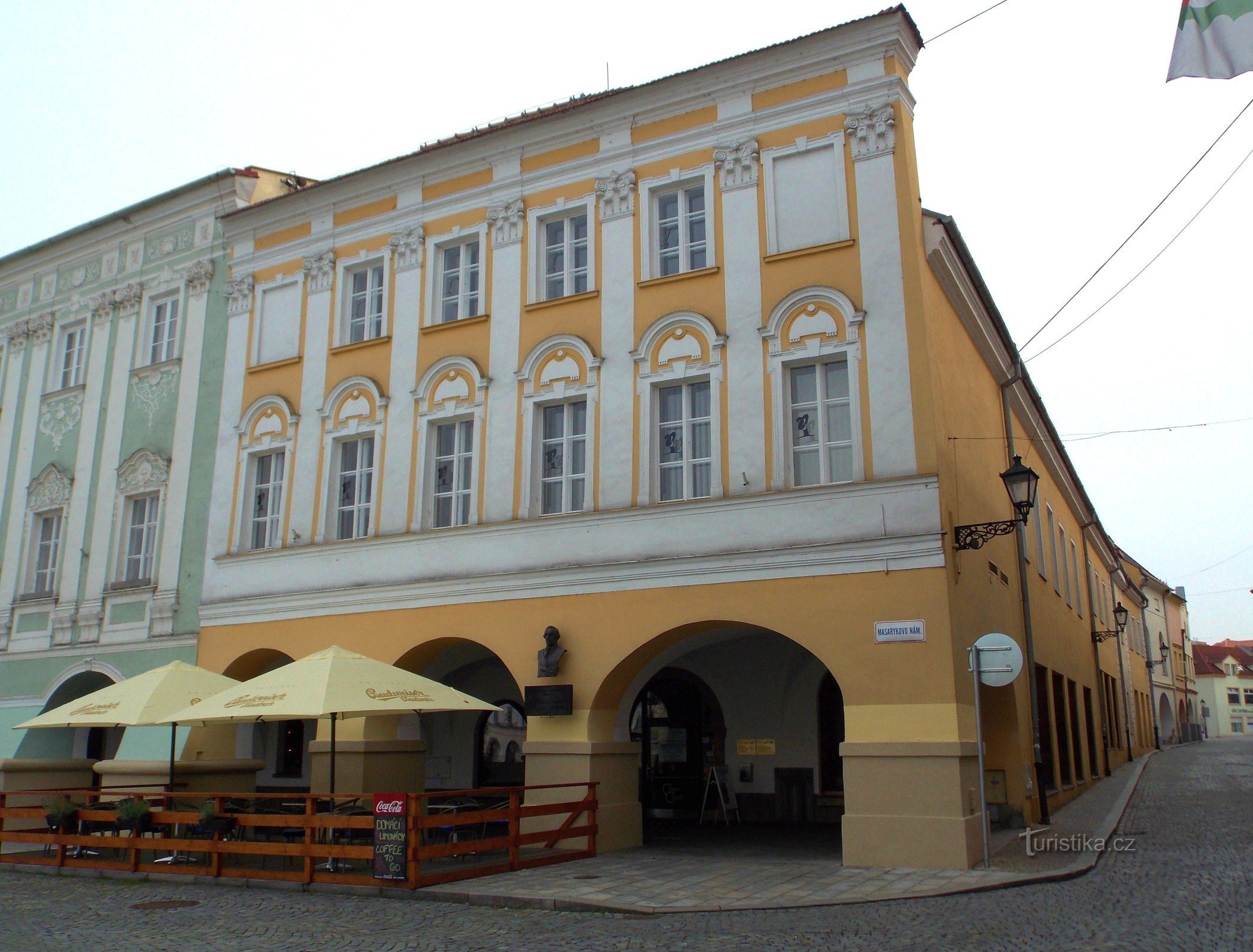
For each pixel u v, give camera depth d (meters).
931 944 8.83
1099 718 31.94
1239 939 8.60
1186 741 71.56
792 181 16.03
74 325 25.31
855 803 13.44
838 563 14.27
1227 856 13.37
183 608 20.62
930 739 13.22
